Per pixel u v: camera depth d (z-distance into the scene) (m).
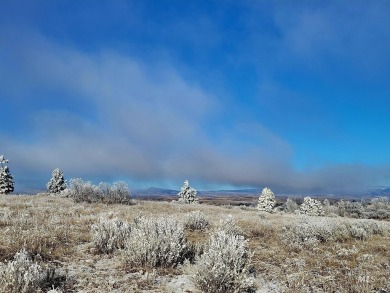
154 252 8.80
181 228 10.11
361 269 9.52
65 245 10.45
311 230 13.69
